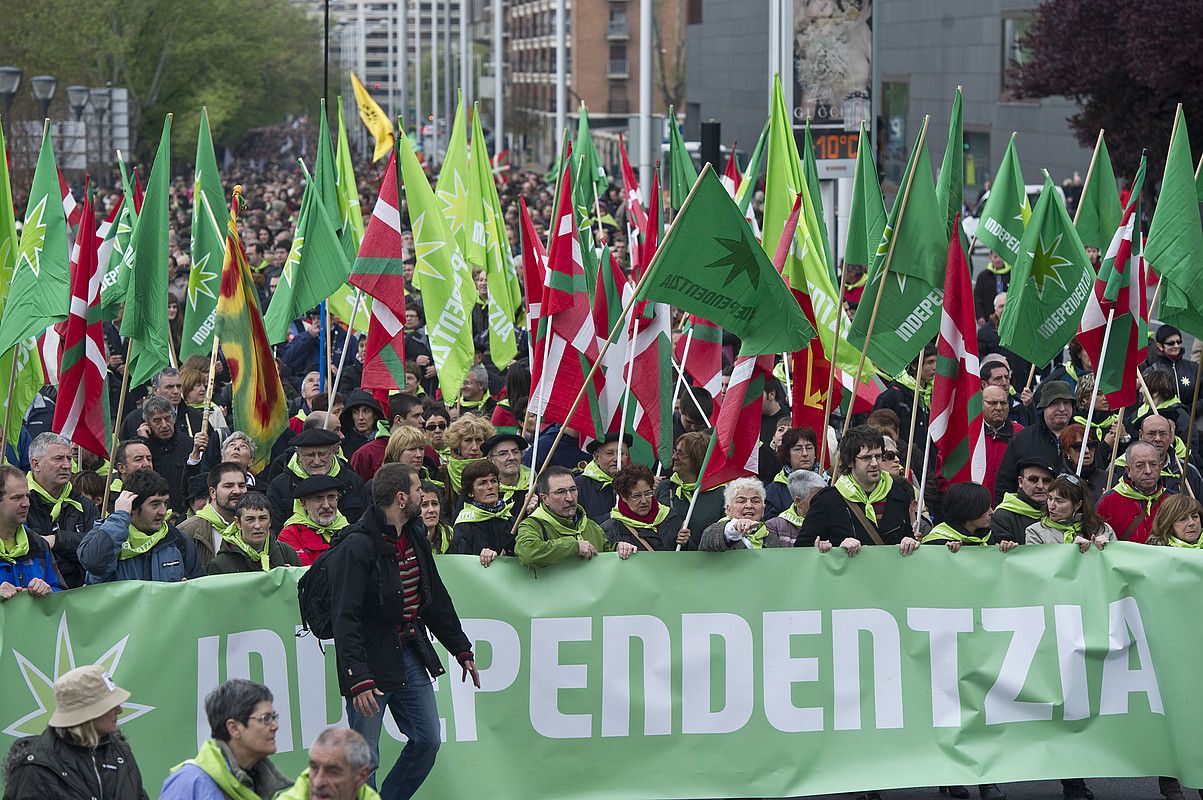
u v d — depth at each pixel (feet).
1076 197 141.79
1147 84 123.34
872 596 36.65
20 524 33.99
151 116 285.84
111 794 26.68
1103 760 36.60
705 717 36.29
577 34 456.45
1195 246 43.39
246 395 44.83
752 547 37.22
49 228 43.47
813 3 98.99
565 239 43.06
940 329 41.04
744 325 38.50
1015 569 36.88
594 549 36.09
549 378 43.52
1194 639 36.11
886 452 42.93
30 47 236.02
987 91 192.44
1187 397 60.29
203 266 54.29
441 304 56.13
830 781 36.29
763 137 66.03
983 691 36.73
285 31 432.25
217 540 37.40
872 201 58.85
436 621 33.60
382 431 50.26
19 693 32.96
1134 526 41.09
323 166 69.05
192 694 34.12
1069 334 44.93
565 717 36.04
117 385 63.26
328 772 23.75
